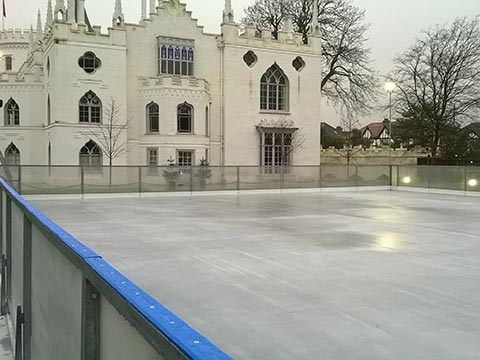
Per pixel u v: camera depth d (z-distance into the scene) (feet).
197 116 120.57
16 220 18.15
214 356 4.09
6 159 125.59
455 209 60.95
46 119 122.93
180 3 124.88
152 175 78.38
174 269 25.67
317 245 33.63
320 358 13.84
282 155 135.23
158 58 122.62
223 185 83.82
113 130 115.14
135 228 41.88
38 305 13.24
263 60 133.28
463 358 14.02
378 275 24.53
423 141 158.61
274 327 16.47
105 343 7.27
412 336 15.74
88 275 7.49
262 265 26.76
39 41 150.20
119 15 121.90
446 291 21.50
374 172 97.66
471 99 155.12
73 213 53.88
